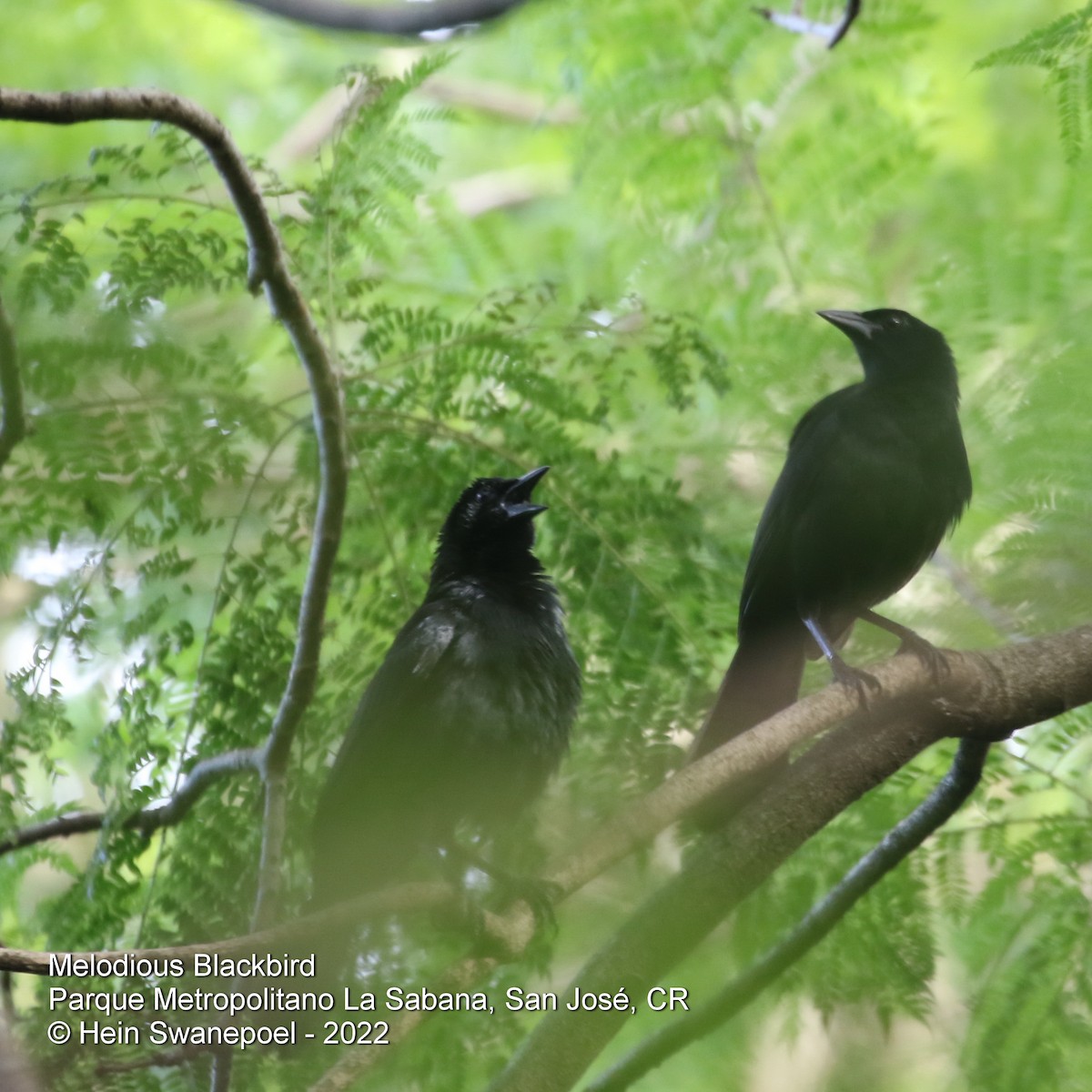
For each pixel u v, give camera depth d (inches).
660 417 474.3
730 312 490.6
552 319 446.3
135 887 372.5
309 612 358.3
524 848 410.9
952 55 659.4
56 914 369.4
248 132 763.4
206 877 366.3
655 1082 434.9
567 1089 332.5
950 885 392.2
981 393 475.5
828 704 346.9
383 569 430.6
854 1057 502.0
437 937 380.8
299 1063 355.3
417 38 421.7
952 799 361.4
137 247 389.4
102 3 736.3
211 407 400.5
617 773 390.0
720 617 419.8
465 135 815.7
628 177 510.6
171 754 386.6
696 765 336.8
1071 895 388.5
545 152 784.3
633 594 409.7
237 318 472.1
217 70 762.8
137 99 295.7
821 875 397.4
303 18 415.2
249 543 425.4
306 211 418.0
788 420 472.4
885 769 353.1
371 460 418.3
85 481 384.2
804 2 468.8
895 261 545.6
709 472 476.4
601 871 329.4
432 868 423.8
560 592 417.4
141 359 383.2
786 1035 413.7
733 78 508.7
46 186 376.8
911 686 351.6
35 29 736.3
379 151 411.5
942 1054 490.6
